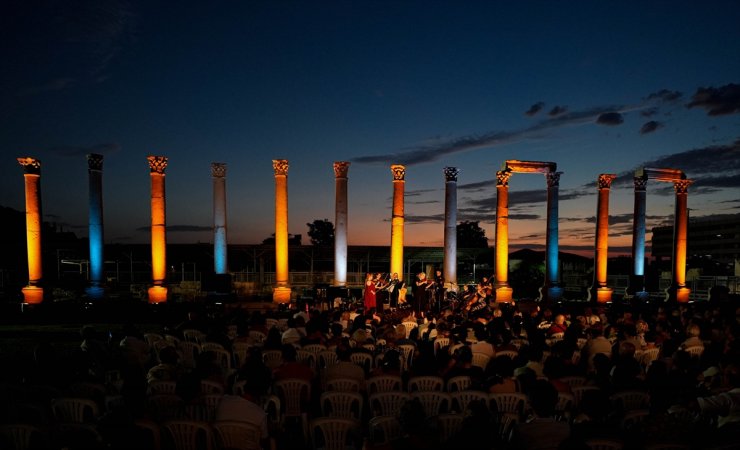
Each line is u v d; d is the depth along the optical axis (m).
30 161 31.48
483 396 8.56
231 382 11.29
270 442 7.44
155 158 31.53
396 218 33.91
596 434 6.20
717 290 34.97
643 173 37.50
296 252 43.50
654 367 9.03
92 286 31.80
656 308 27.28
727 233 123.81
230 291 31.23
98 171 32.19
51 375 10.12
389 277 29.62
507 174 35.34
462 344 12.99
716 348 11.84
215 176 33.44
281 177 33.19
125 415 5.39
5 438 6.38
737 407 7.37
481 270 50.50
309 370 10.26
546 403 6.42
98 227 32.06
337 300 28.81
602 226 36.66
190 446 6.82
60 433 6.35
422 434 5.18
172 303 31.38
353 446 7.66
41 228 31.78
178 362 12.22
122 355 12.53
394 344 14.16
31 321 29.22
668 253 124.81
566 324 18.05
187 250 42.66
